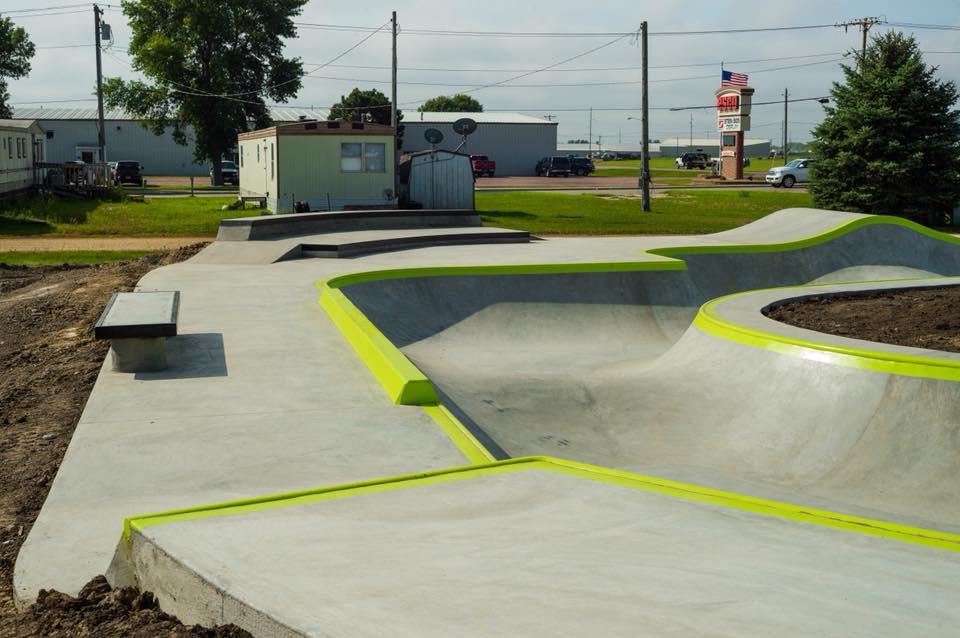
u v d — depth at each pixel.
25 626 3.85
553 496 5.55
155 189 53.66
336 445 7.48
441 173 31.36
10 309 14.69
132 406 8.47
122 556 4.64
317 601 3.51
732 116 67.38
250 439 7.58
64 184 40.06
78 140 76.50
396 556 4.11
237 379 9.45
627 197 46.03
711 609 3.46
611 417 10.51
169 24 59.28
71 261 21.78
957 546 4.75
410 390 8.70
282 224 20.92
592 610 3.43
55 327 13.12
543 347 14.83
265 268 17.30
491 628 3.24
